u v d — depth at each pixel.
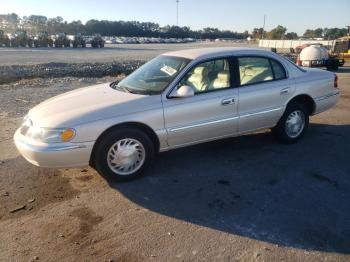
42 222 3.77
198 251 3.28
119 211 3.99
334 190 4.48
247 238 3.48
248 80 5.52
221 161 5.40
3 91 11.42
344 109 8.90
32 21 135.12
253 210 4.00
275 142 6.24
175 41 113.69
